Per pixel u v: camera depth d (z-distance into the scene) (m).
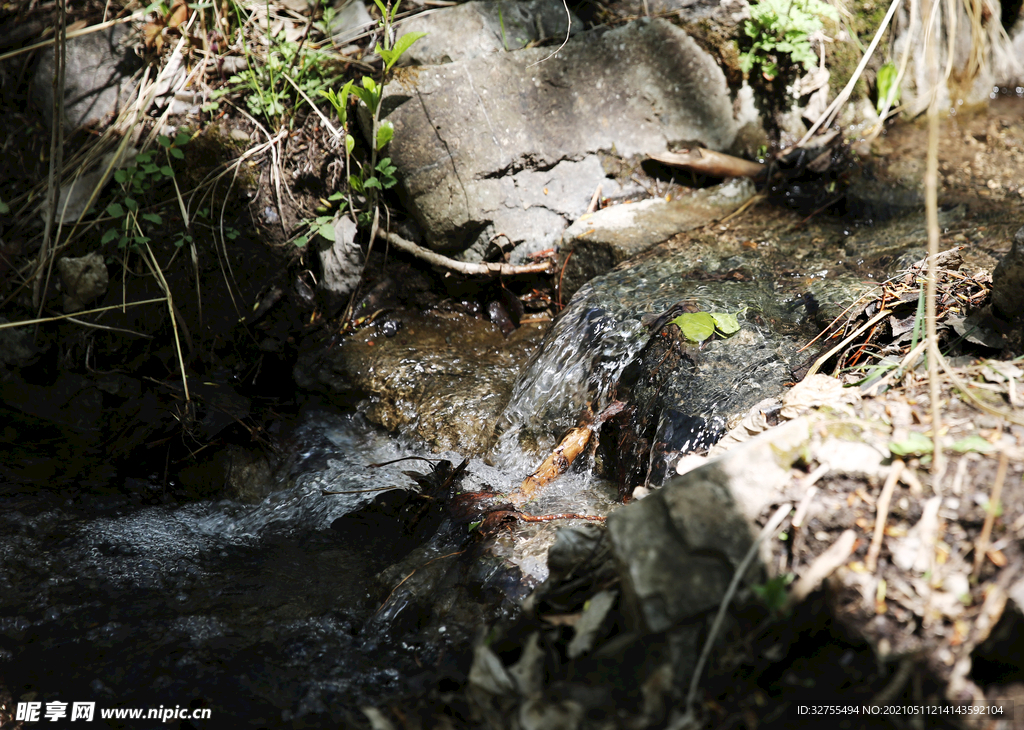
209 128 3.88
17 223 3.81
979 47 4.46
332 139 3.94
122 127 3.86
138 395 3.68
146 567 2.93
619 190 4.11
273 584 2.83
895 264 3.23
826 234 3.72
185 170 3.85
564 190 4.00
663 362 2.96
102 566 2.93
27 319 3.75
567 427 3.21
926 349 2.38
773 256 3.56
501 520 2.72
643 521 1.83
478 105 3.82
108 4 4.02
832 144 4.09
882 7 4.34
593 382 3.17
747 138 4.21
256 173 3.90
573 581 2.04
